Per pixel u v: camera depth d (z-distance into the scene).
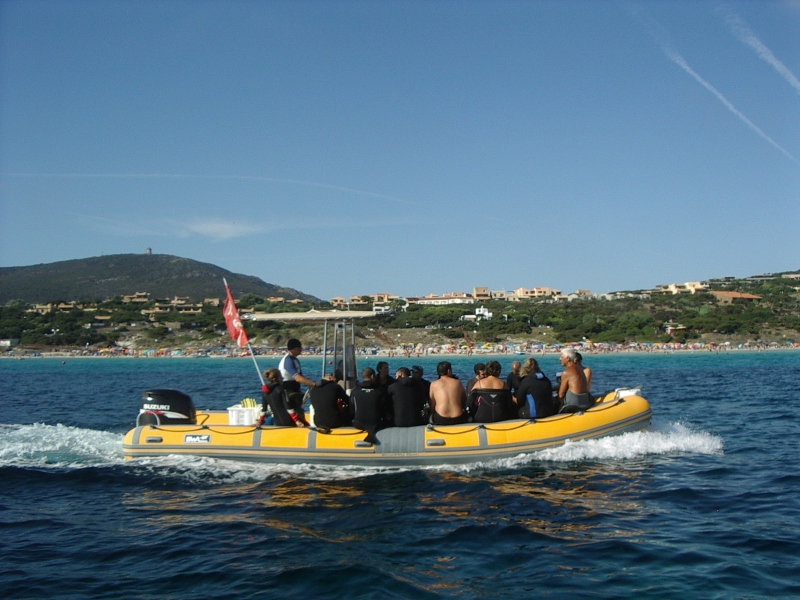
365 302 151.62
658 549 6.09
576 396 10.10
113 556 6.14
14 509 7.75
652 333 102.88
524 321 110.31
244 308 145.38
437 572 5.62
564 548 6.16
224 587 5.37
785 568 5.62
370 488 8.36
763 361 67.00
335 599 5.10
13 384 38.22
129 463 9.89
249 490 8.40
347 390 10.77
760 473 8.95
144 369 70.25
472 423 9.63
